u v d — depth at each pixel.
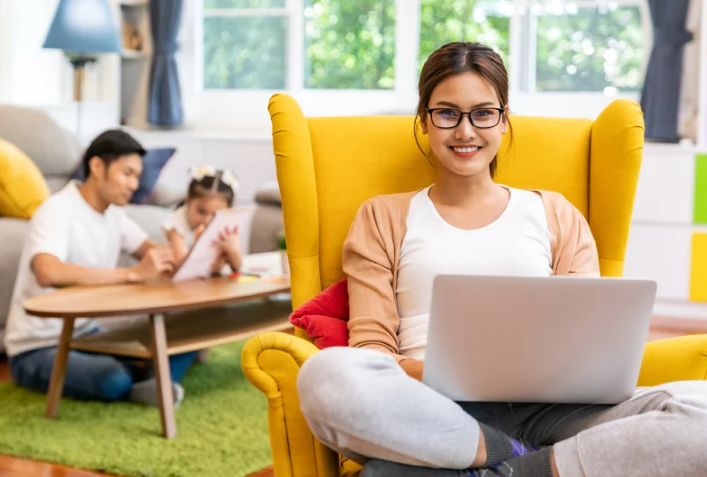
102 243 2.90
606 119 1.77
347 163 1.76
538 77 4.72
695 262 4.12
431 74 1.57
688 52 4.25
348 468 1.43
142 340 2.58
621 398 1.38
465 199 1.62
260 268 3.09
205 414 2.64
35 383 2.82
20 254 3.25
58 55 4.81
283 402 1.41
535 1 4.68
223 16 5.19
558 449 1.29
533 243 1.58
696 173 4.08
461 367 1.31
